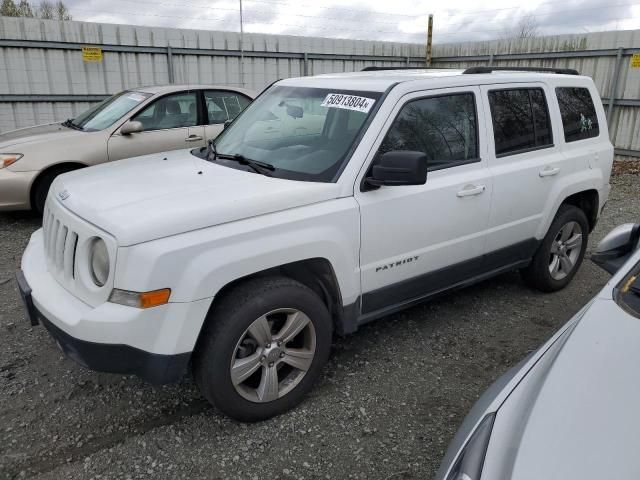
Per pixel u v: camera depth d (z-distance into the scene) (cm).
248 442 300
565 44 1229
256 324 296
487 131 407
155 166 375
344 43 1393
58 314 281
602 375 194
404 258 361
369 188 336
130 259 262
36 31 1019
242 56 1250
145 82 1154
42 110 1060
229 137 419
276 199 303
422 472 281
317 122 374
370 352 395
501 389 218
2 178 650
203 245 275
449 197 376
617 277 253
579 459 163
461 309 466
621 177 1025
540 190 445
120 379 357
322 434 308
